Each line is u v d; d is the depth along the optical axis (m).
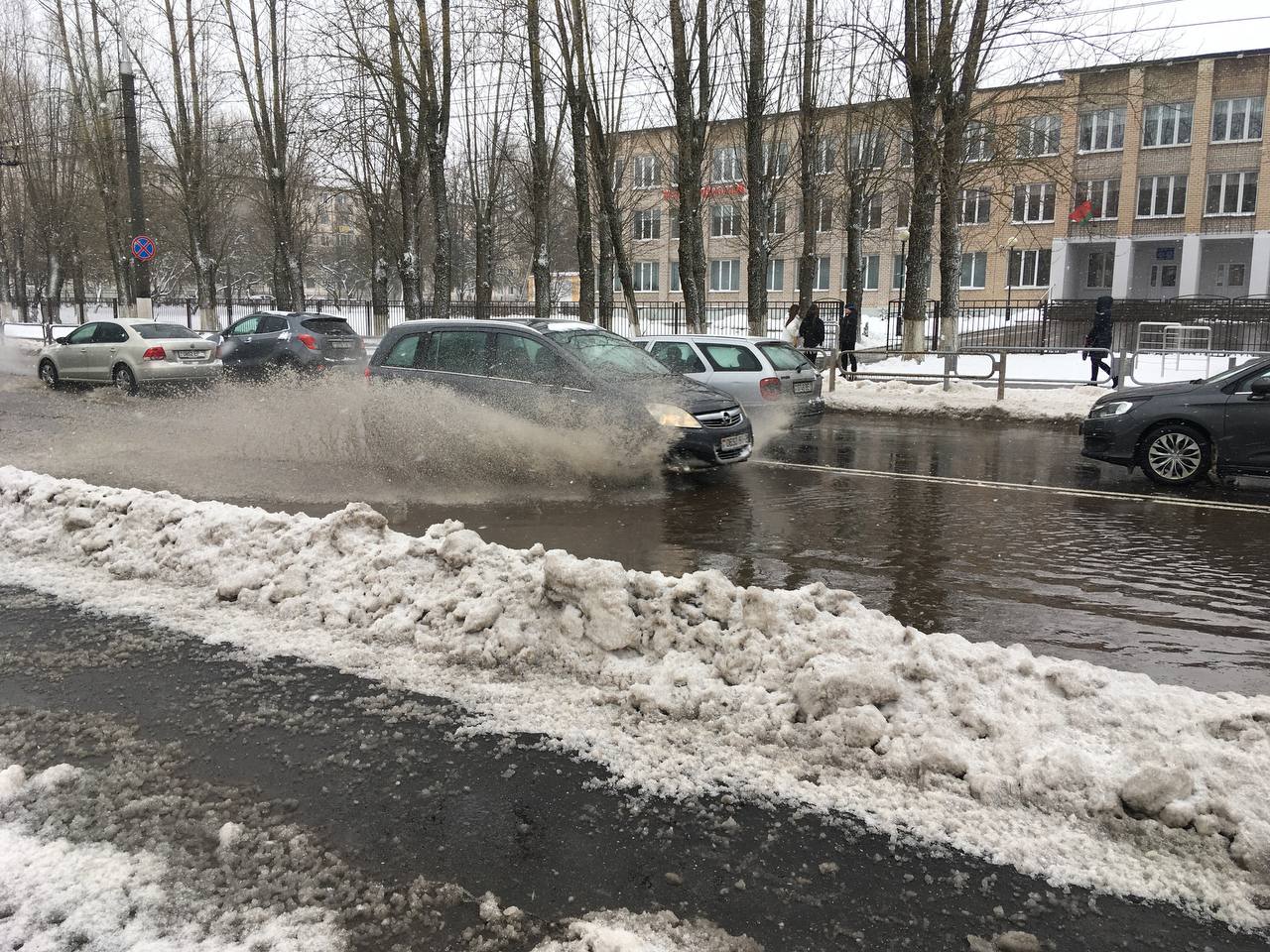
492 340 9.17
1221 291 42.19
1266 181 38.41
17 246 41.56
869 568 5.95
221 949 2.28
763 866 2.66
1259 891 2.53
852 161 27.03
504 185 39.16
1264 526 7.21
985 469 9.99
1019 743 3.16
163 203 41.53
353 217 45.06
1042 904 2.50
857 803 2.98
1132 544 6.59
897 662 3.55
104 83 32.28
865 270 45.66
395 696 3.79
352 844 2.76
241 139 37.38
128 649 4.32
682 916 2.44
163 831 2.82
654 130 27.94
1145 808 2.82
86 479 8.76
